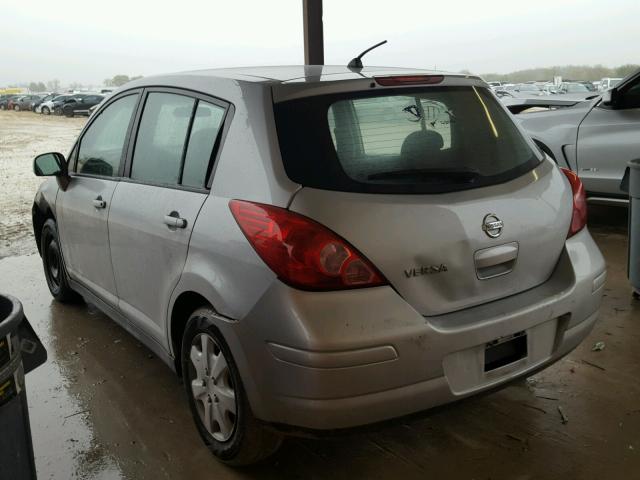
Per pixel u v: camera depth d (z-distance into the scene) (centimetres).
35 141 2239
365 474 236
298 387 192
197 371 244
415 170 212
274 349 196
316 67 263
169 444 262
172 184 263
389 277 195
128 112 321
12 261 571
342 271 190
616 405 277
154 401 300
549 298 224
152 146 288
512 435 258
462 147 228
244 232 207
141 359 348
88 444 264
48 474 244
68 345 370
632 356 323
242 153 220
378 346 189
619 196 557
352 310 189
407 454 248
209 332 226
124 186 303
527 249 225
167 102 283
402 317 193
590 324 244
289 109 214
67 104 4178
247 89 230
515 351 221
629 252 385
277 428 207
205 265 225
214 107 246
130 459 252
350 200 197
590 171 573
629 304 393
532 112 632
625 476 228
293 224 194
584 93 678
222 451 237
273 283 196
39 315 423
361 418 193
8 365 152
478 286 213
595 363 318
